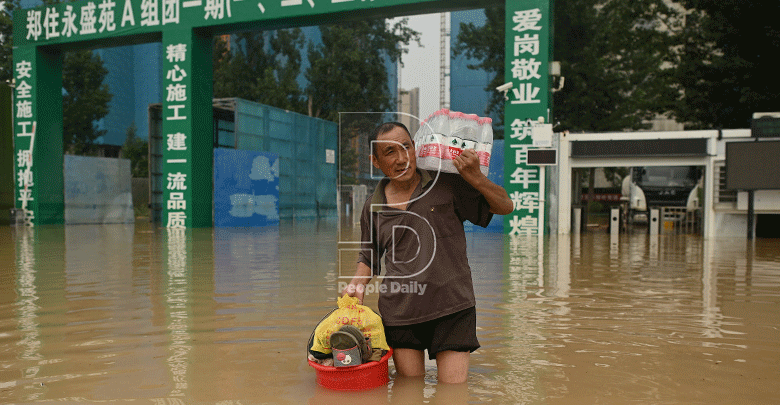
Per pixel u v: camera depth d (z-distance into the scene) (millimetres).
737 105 22406
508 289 5926
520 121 15086
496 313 4637
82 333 3914
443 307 2711
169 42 17875
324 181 28203
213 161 19016
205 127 18562
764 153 14188
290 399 2551
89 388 2730
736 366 3109
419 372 2914
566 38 28094
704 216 15242
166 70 17953
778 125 14203
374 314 2768
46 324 4203
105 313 4625
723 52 22906
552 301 5219
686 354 3361
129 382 2824
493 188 2631
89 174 21703
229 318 4426
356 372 2672
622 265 8312
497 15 29266
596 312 4688
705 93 22828
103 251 10281
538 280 6629
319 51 37375
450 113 2781
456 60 31484
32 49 19672
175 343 3635
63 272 7281
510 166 15227
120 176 22891
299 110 35531
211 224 18953
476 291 5785
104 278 6723
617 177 36938
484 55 30219
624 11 27109
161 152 23125
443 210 2770
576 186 18359
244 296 5453
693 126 24703
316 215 27250
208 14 17438
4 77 31969
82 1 18875
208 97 18672
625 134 15258
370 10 16234
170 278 6730
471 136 2734
